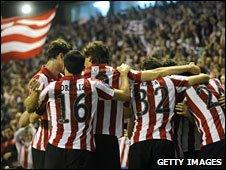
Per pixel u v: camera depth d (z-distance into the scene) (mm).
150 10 44594
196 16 40125
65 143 10047
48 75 11156
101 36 45250
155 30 41125
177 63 12266
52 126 10227
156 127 10906
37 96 10445
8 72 43938
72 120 10070
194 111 11398
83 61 10258
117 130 10906
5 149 26594
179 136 11703
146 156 10875
